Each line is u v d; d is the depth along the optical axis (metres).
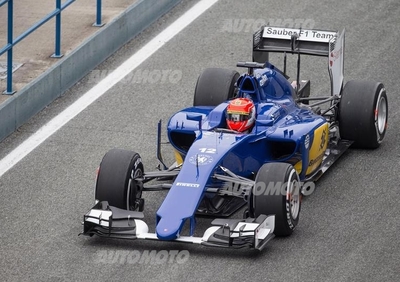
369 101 44.56
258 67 41.91
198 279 34.84
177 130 40.03
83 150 46.97
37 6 62.97
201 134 38.94
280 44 46.78
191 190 36.09
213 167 36.91
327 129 42.12
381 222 38.97
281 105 41.16
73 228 39.34
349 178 42.78
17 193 42.81
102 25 58.66
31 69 53.47
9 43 49.69
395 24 61.19
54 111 51.44
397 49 57.81
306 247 36.94
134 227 36.59
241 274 35.06
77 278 35.38
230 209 38.81
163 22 62.09
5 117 48.50
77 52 54.47
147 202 41.22
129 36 59.62
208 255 36.41
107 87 53.97
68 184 43.53
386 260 36.00
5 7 62.69
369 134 44.81
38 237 38.66
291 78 54.25
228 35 60.09
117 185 37.59
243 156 38.62
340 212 39.81
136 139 47.97
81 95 53.16
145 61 57.06
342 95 45.06
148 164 45.19
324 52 45.97
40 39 57.41
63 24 59.28
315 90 52.72
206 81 46.03
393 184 42.25
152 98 52.59
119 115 50.78
